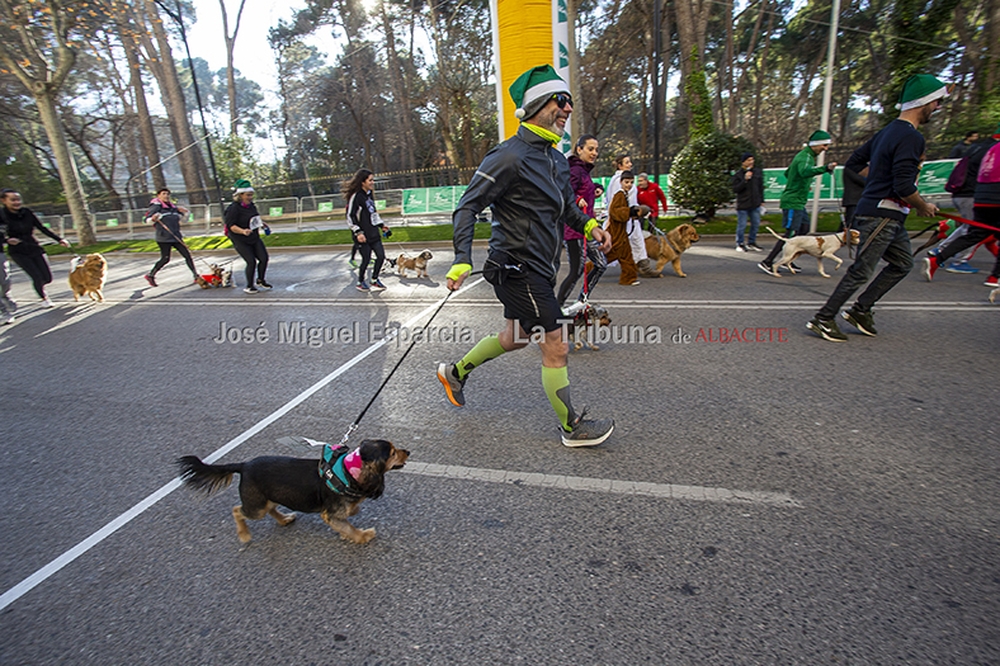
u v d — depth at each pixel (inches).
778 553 100.0
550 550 104.6
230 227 359.6
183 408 185.9
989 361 181.8
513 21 356.2
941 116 806.5
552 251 130.1
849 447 135.2
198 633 90.7
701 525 109.0
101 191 1584.6
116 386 211.8
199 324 297.4
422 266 382.6
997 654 77.5
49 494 137.9
